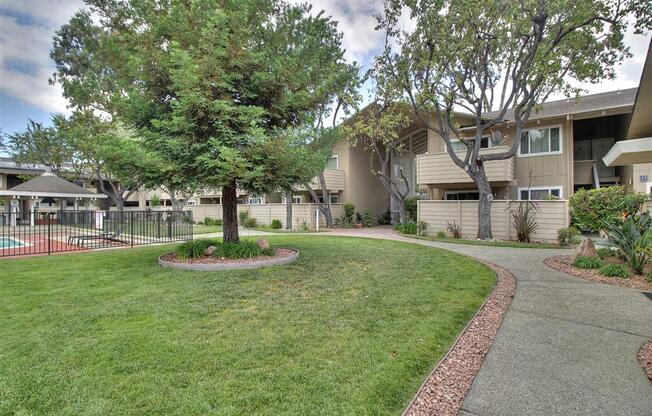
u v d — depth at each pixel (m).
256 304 4.80
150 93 7.92
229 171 6.90
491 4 10.16
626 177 14.92
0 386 2.67
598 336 3.73
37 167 28.00
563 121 14.67
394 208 23.61
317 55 8.48
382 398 2.56
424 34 11.89
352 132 16.34
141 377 2.82
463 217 13.96
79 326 3.93
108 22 10.82
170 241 13.16
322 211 20.86
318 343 3.50
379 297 5.12
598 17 9.93
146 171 7.23
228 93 7.67
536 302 4.96
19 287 5.68
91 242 12.67
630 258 6.57
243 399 2.52
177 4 7.41
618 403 2.50
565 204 11.70
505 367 3.05
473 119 16.48
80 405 2.44
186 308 4.60
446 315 4.34
